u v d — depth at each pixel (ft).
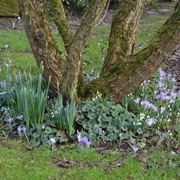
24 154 7.50
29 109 8.09
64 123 8.09
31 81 8.75
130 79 8.91
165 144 8.07
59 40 16.92
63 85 8.55
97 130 8.11
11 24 19.53
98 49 16.06
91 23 8.02
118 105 8.71
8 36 16.97
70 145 7.83
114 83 9.02
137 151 7.75
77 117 8.31
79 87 9.16
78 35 8.14
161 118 8.78
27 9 8.49
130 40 9.64
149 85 10.73
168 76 11.89
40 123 8.18
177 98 9.75
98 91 9.05
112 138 8.03
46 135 7.94
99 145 7.95
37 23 8.57
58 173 6.93
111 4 26.66
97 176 6.86
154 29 21.25
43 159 7.36
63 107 8.40
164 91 10.45
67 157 7.45
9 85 9.31
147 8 29.22
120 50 9.53
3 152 7.49
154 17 25.71
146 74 8.87
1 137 8.08
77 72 8.44
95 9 7.92
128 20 9.62
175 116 9.32
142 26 22.15
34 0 8.51
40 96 8.15
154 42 8.70
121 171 7.04
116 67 9.14
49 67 8.71
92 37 18.25
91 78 11.07
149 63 8.72
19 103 8.42
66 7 23.30
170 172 7.11
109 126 8.20
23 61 13.50
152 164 7.27
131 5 9.63
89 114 8.40
